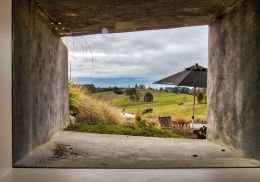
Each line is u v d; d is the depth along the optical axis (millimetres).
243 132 4598
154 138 5324
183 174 3582
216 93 5402
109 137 5371
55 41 5441
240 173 3650
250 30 4387
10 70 3838
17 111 4090
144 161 4148
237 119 4789
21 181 3266
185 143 5180
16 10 4043
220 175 3555
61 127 5484
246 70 4508
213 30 5332
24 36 4371
